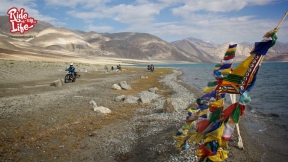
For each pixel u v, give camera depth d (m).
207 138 4.95
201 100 5.52
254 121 13.46
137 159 7.99
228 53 5.35
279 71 73.12
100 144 9.19
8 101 15.52
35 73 37.22
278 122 13.23
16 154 7.96
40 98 17.05
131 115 13.96
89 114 13.30
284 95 23.89
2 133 9.66
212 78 46.97
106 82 30.94
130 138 9.94
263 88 30.17
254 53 4.61
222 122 4.80
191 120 5.80
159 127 11.41
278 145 9.62
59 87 24.16
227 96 21.66
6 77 29.86
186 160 7.77
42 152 8.22
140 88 27.19
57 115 12.69
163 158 8.01
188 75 56.84
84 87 24.80
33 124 11.02
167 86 30.45
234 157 8.34
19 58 78.06
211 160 4.86
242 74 4.72
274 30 4.34
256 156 8.50
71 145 8.95
